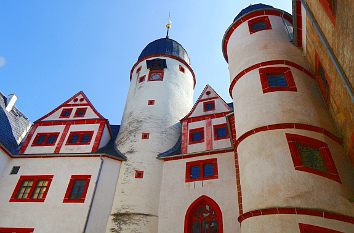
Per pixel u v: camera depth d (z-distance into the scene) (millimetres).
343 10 9375
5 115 24594
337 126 13914
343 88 11859
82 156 21656
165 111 26141
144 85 28281
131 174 21328
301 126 13609
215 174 19562
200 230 17875
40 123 24234
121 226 18938
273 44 17984
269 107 14797
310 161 12883
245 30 20156
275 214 11375
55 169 21172
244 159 14125
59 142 22828
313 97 15148
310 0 13172
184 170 20672
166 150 23172
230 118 20062
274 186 12125
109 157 21719
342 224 10945
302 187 11727
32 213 19172
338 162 12938
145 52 32219
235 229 16938
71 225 18391
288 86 15430
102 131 23281
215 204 18219
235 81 17797
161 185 20766
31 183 20750
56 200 19562
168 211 19156
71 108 25312
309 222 10852
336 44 10672
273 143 13367
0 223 18875
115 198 20328
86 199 19391
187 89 30203
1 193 20234
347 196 11859
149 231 18703
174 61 30906
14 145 23438
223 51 22516
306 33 16000
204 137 21984
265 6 21375
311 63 16344
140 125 24656
